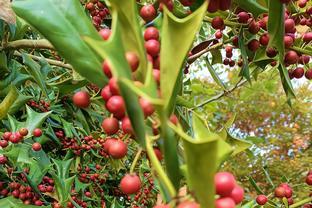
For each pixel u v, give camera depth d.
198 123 0.15
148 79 0.12
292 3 0.27
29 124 0.38
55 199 0.41
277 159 1.34
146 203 0.59
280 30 0.21
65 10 0.16
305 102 1.46
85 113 0.51
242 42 0.27
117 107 0.14
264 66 0.28
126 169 0.59
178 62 0.14
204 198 0.10
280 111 1.47
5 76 0.35
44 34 0.16
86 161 0.54
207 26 0.43
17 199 0.38
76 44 0.16
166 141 0.13
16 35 0.30
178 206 0.11
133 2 0.14
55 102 0.46
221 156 0.11
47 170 0.39
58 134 0.50
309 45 0.28
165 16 0.14
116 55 0.12
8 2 0.27
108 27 0.34
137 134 0.13
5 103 0.33
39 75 0.35
